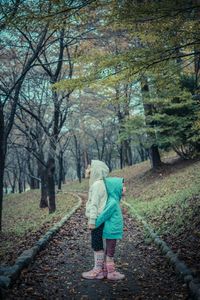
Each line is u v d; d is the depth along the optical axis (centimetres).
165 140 2361
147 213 1412
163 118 2320
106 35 1452
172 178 2134
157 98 2108
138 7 634
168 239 899
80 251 900
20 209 2906
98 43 1515
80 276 682
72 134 4172
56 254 862
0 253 823
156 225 1123
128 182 2747
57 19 645
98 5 637
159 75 852
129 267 738
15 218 2328
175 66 837
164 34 741
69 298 569
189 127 2291
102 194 644
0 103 1169
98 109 3712
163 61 773
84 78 791
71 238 1084
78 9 629
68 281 652
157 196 1850
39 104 2177
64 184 5150
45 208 2486
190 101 2044
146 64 759
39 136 2236
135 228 1214
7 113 1986
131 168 3647
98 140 5531
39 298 556
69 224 1380
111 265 654
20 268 661
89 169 664
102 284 633
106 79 786
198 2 621
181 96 1714
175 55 766
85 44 1582
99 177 650
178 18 687
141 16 658
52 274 692
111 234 642
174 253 739
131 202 1972
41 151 2350
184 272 604
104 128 4834
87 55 808
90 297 574
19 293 566
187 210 1112
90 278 661
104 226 645
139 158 6506
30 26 664
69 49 1980
